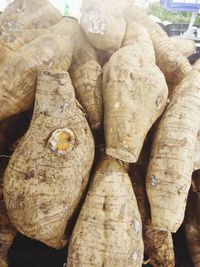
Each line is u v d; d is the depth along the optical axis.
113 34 0.28
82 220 0.24
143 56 0.27
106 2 0.32
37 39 0.26
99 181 0.25
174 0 0.49
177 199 0.24
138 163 0.28
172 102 0.27
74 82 0.27
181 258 0.30
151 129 0.28
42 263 0.28
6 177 0.24
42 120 0.23
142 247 0.25
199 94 0.27
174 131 0.25
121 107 0.25
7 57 0.25
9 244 0.26
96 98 0.27
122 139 0.24
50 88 0.23
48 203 0.23
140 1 0.56
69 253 0.24
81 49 0.29
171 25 0.52
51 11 0.31
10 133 0.29
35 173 0.23
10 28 0.29
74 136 0.23
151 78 0.26
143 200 0.27
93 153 0.25
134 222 0.24
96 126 0.26
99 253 0.23
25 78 0.24
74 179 0.23
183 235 0.31
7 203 0.24
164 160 0.25
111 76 0.26
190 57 0.46
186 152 0.25
